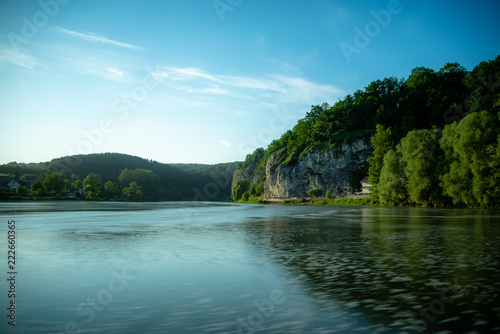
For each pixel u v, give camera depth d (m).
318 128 179.25
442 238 26.69
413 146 81.44
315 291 11.99
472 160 66.75
